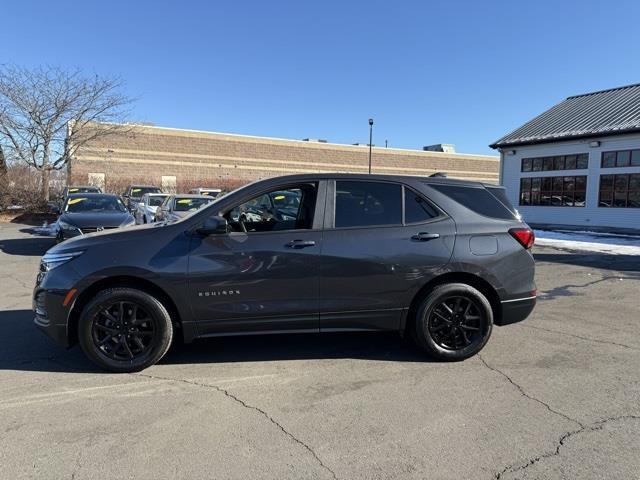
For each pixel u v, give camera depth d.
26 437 3.34
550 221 24.08
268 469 2.98
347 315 4.65
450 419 3.62
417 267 4.67
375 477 2.91
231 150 49.31
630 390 4.14
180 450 3.19
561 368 4.63
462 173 62.72
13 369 4.59
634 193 20.70
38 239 15.41
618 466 3.01
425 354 5.00
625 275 9.55
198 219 4.58
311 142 53.69
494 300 4.93
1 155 22.77
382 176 4.87
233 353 5.06
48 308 4.41
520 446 3.24
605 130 21.12
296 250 4.54
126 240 4.50
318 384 4.27
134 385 4.23
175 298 4.43
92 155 42.19
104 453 3.15
